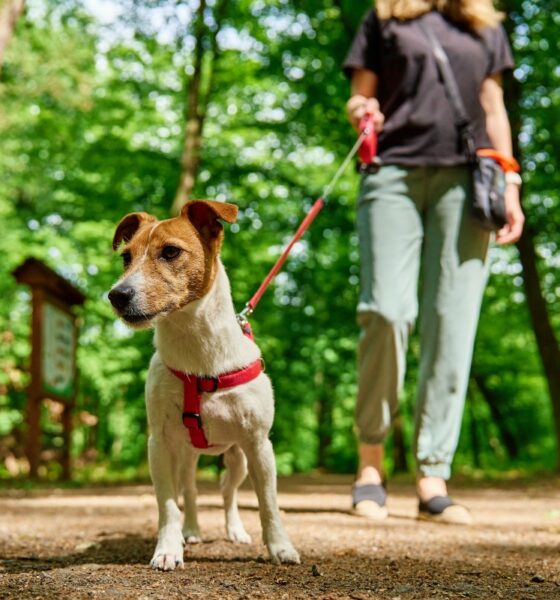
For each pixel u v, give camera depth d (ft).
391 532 7.32
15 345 25.53
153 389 5.79
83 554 6.20
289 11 23.77
